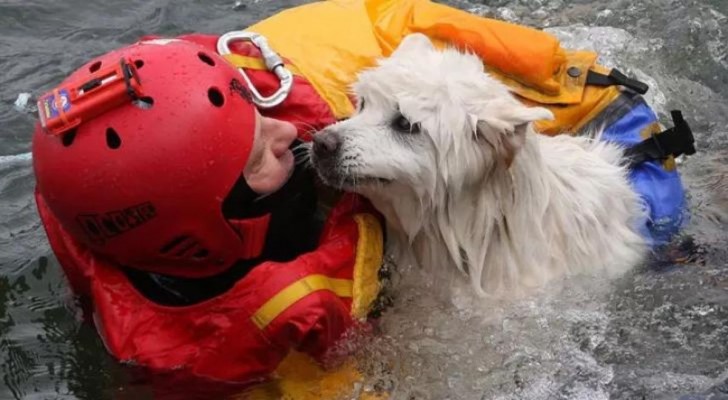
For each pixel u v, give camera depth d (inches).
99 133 120.6
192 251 128.8
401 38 165.5
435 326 148.9
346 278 135.8
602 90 172.6
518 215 149.3
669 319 152.9
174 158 120.7
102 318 132.6
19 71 225.9
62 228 135.0
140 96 121.2
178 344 129.8
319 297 124.5
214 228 126.6
